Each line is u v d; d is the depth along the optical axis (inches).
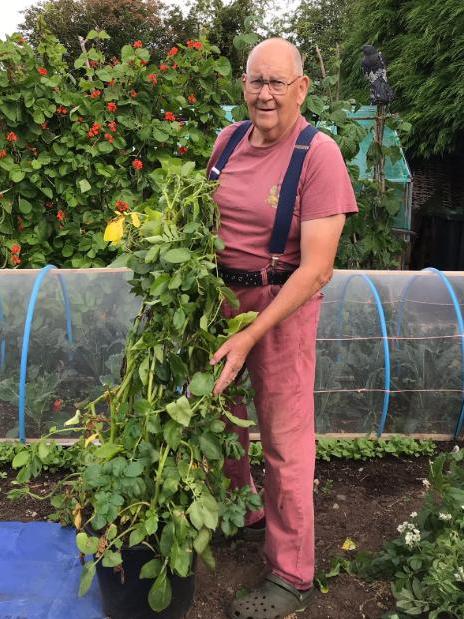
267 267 73.7
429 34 248.7
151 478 71.7
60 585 85.5
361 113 237.8
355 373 133.9
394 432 137.9
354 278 136.9
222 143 79.7
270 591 79.7
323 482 119.7
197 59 175.5
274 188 70.7
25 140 165.8
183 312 65.1
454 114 236.1
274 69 67.0
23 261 172.9
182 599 76.5
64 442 127.6
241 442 90.7
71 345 128.0
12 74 156.2
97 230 173.3
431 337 134.6
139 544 70.8
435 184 283.4
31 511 105.4
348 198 69.9
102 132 170.2
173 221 69.3
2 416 127.4
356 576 89.2
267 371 76.1
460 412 135.9
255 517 97.0
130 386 73.7
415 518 95.4
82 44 177.5
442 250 273.0
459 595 72.0
